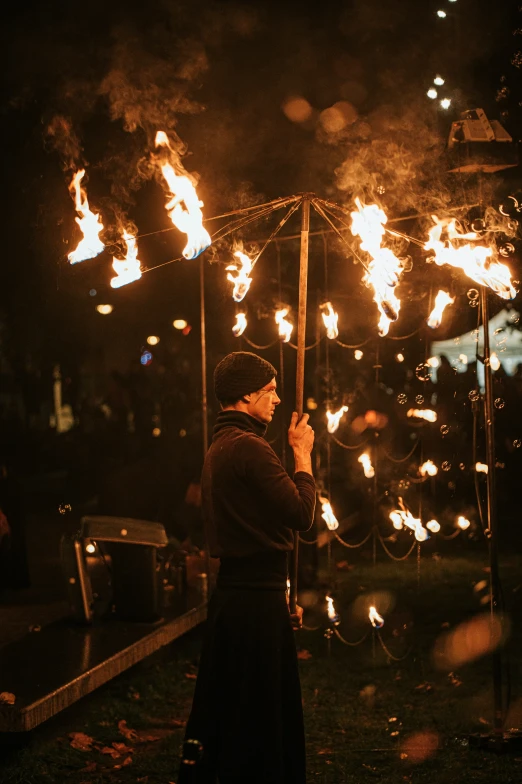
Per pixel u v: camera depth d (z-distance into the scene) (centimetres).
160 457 706
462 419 569
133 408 1359
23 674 468
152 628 561
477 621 707
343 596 796
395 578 867
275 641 330
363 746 473
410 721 504
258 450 335
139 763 455
